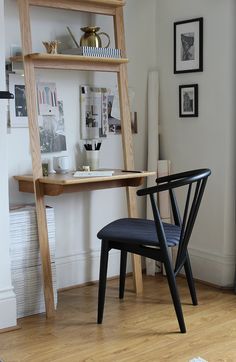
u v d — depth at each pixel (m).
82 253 3.54
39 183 2.96
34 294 3.04
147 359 2.46
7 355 2.51
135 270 3.38
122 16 3.34
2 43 2.71
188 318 2.94
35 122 2.94
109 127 3.59
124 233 2.88
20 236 2.96
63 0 3.05
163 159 3.84
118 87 3.35
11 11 3.08
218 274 3.49
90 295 3.36
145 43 3.75
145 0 3.72
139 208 3.84
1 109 2.74
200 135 3.55
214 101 3.44
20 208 3.02
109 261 3.68
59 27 3.30
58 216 3.41
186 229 2.82
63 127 3.37
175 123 3.72
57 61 3.03
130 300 3.25
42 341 2.66
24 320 2.95
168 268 2.73
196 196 2.79
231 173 3.41
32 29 3.19
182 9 3.59
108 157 3.62
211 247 3.55
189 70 3.56
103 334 2.74
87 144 3.39
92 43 3.22
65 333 2.76
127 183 3.32
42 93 3.25
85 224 3.54
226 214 3.43
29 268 3.01
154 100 3.75
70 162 3.41
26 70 2.90
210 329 2.79
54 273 3.10
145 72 3.77
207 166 3.53
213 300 3.24
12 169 3.16
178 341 2.65
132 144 3.54
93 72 3.48
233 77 3.34
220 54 3.37
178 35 3.61
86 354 2.51
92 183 3.13
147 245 2.81
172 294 2.75
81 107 3.44
